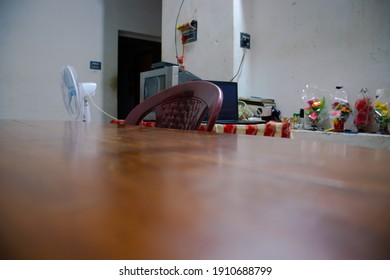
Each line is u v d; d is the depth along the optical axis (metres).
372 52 1.84
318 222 0.11
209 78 2.64
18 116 3.06
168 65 2.06
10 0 2.99
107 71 3.55
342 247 0.09
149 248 0.08
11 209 0.11
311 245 0.09
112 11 3.57
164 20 3.15
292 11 2.27
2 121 1.00
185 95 0.97
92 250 0.08
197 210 0.12
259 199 0.13
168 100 1.03
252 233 0.10
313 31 2.15
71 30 3.31
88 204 0.12
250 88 2.57
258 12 2.51
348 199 0.14
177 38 2.99
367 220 0.11
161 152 0.29
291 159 0.26
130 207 0.12
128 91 5.34
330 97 2.05
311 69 2.17
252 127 1.51
